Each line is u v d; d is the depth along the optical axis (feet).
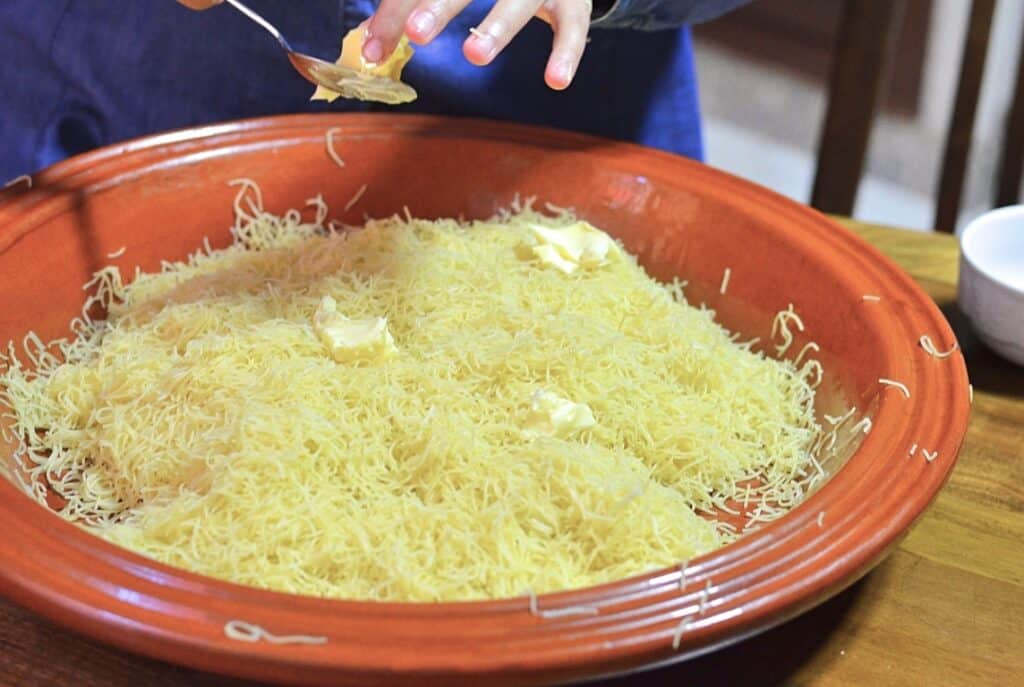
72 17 3.45
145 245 3.05
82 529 2.21
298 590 2.34
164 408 2.64
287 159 3.17
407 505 2.44
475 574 2.35
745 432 2.74
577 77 3.54
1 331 2.75
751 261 3.01
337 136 3.20
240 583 2.30
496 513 2.41
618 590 2.15
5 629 2.36
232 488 2.43
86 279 2.96
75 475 2.64
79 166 3.00
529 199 3.23
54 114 3.55
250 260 3.03
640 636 2.11
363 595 2.34
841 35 3.81
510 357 2.70
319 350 2.72
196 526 2.39
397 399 2.61
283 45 2.75
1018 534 2.60
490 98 3.47
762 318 2.98
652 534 2.42
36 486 2.59
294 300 2.85
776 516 2.59
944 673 2.36
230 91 3.46
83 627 2.12
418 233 3.09
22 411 2.68
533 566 2.38
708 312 3.03
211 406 2.60
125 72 3.47
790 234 2.97
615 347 2.76
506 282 2.91
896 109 7.99
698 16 3.23
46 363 2.83
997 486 2.69
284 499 2.43
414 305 2.86
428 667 2.06
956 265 3.30
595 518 2.43
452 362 2.70
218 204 3.13
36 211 2.88
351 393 2.61
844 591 2.47
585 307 2.90
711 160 7.62
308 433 2.51
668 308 2.93
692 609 2.14
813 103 8.23
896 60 7.86
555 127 3.59
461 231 3.12
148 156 3.06
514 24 2.59
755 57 8.75
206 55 3.41
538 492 2.47
